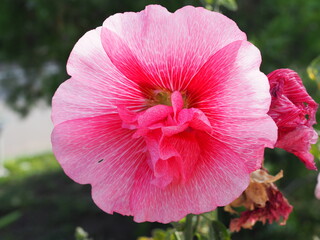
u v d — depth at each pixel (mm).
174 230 177
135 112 151
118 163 146
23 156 1409
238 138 136
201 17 132
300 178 603
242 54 131
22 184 1059
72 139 144
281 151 591
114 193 145
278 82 152
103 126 145
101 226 792
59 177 1079
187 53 136
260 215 180
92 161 145
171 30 134
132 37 136
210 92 138
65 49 740
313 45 671
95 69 143
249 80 131
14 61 811
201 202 139
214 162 139
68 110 144
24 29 747
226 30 131
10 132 1702
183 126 134
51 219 826
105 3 665
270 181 168
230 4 211
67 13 703
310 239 595
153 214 141
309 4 680
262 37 637
